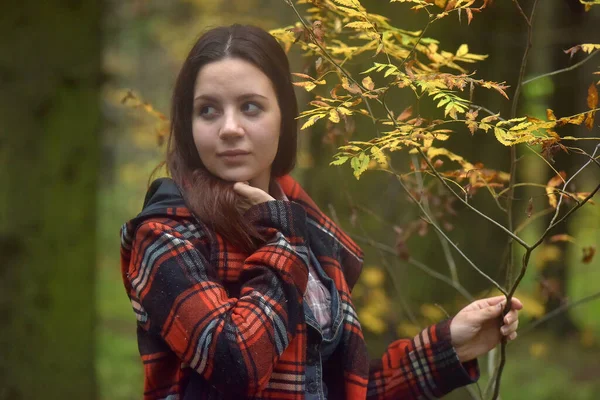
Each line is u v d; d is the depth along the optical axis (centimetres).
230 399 196
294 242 199
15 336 451
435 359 230
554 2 713
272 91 209
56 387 460
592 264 1119
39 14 453
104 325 891
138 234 198
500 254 389
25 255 453
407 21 354
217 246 198
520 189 507
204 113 206
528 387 681
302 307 197
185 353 187
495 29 372
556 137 187
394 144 197
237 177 205
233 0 1027
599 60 730
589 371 725
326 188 377
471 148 363
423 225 298
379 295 352
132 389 704
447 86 211
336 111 198
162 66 1252
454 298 378
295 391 196
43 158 456
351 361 215
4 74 450
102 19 479
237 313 186
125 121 1023
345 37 320
